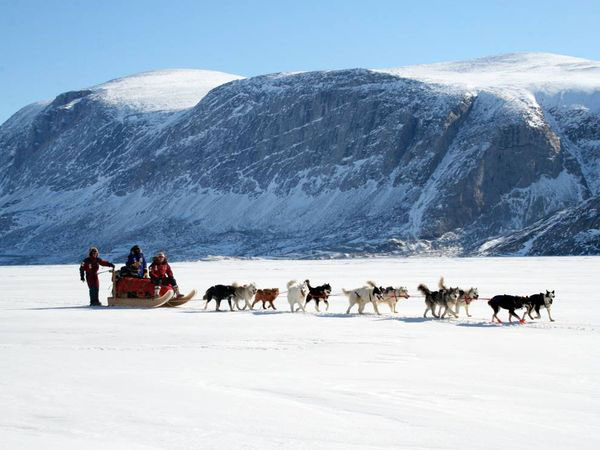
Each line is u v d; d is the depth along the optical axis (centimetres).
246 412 1145
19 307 3288
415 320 2475
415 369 1514
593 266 7556
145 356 1727
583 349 1778
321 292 2834
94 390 1317
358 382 1377
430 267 8325
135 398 1248
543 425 1059
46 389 1327
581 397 1242
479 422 1077
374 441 980
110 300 3219
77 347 1889
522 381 1377
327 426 1058
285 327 2292
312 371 1499
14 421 1093
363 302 2709
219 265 10919
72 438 998
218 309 2945
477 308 2977
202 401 1225
